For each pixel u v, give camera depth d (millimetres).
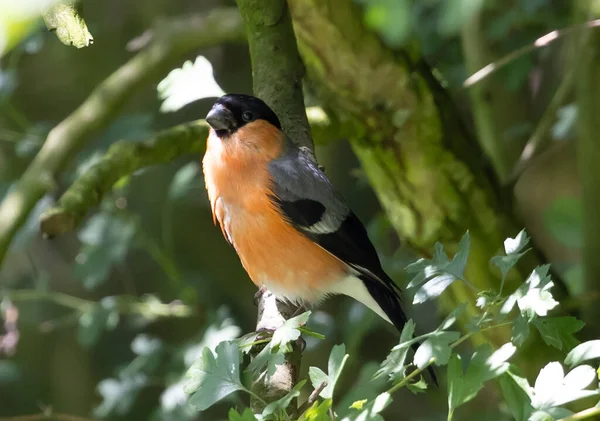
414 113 7629
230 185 6938
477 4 3932
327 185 7070
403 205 8164
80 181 6965
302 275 7074
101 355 13133
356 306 9578
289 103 6996
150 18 12891
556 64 11352
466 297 8062
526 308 4012
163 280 12609
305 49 7500
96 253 9570
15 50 9570
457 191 7918
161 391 11875
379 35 7215
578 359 4086
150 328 12758
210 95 7004
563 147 12617
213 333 9164
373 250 7309
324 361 10367
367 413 3652
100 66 13078
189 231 12578
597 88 8148
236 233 7039
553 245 12430
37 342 13117
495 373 3779
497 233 8016
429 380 8328
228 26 9414
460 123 7914
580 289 9125
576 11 8250
